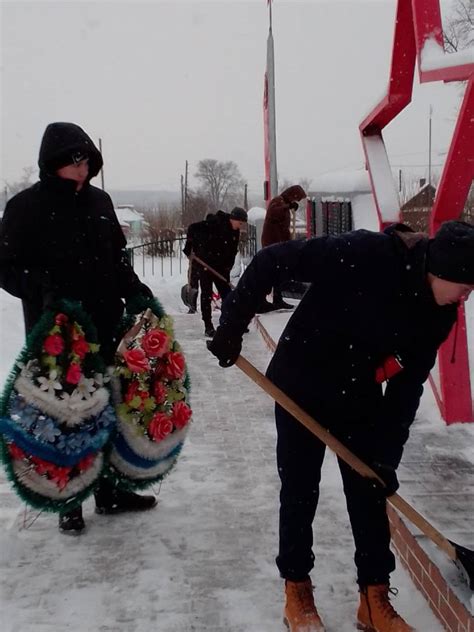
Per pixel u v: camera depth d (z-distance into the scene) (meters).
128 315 3.41
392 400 2.55
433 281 2.24
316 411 2.55
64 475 3.02
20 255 3.12
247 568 3.03
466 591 2.46
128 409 3.24
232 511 3.57
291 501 2.61
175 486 3.88
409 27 4.39
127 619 2.69
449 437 4.06
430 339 2.41
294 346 2.55
